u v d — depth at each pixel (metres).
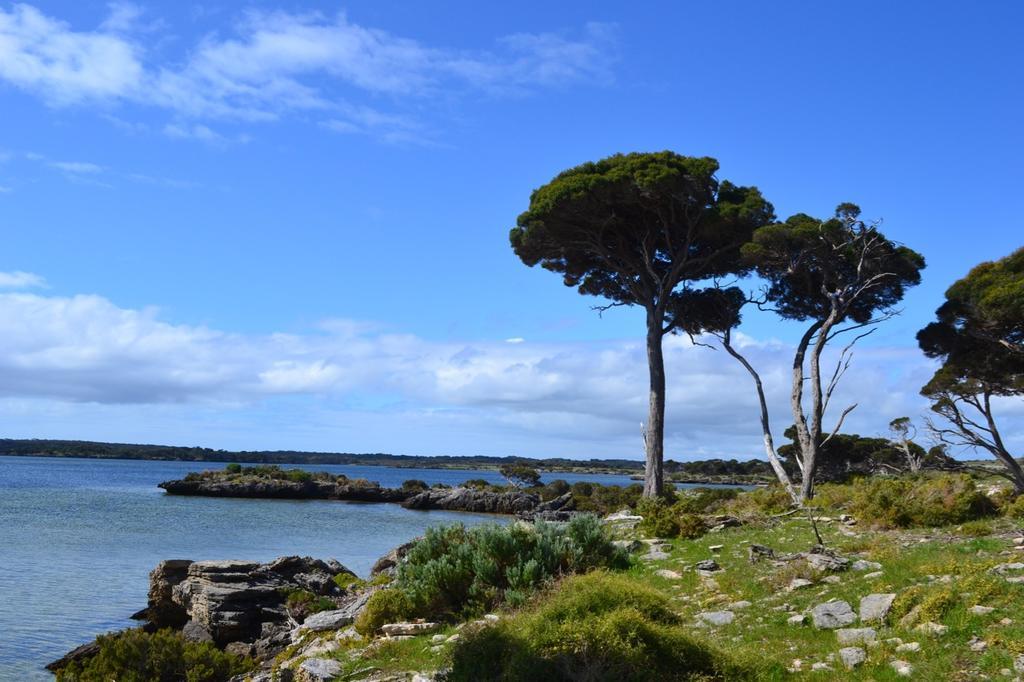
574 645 11.41
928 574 13.58
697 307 41.34
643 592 13.65
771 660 11.35
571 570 18.00
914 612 11.79
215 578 26.31
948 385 36.34
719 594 15.56
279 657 18.27
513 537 18.72
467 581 17.41
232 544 49.12
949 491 22.27
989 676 9.44
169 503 85.12
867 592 13.42
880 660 10.56
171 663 19.80
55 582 33.81
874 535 19.78
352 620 19.19
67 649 23.84
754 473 129.75
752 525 24.19
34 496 85.06
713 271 42.09
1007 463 33.31
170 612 27.61
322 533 58.38
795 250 36.41
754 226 38.34
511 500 90.69
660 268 42.16
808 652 11.59
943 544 16.98
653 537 23.67
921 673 9.93
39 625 26.31
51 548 43.88
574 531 19.81
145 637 20.34
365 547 49.91
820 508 26.22
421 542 19.67
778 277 39.28
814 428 33.69
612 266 40.88
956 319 36.50
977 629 10.72
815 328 37.19
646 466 38.66
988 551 15.33
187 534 53.91
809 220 36.94
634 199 37.75
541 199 39.81
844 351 33.94
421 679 12.44
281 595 26.22
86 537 49.66
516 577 17.08
